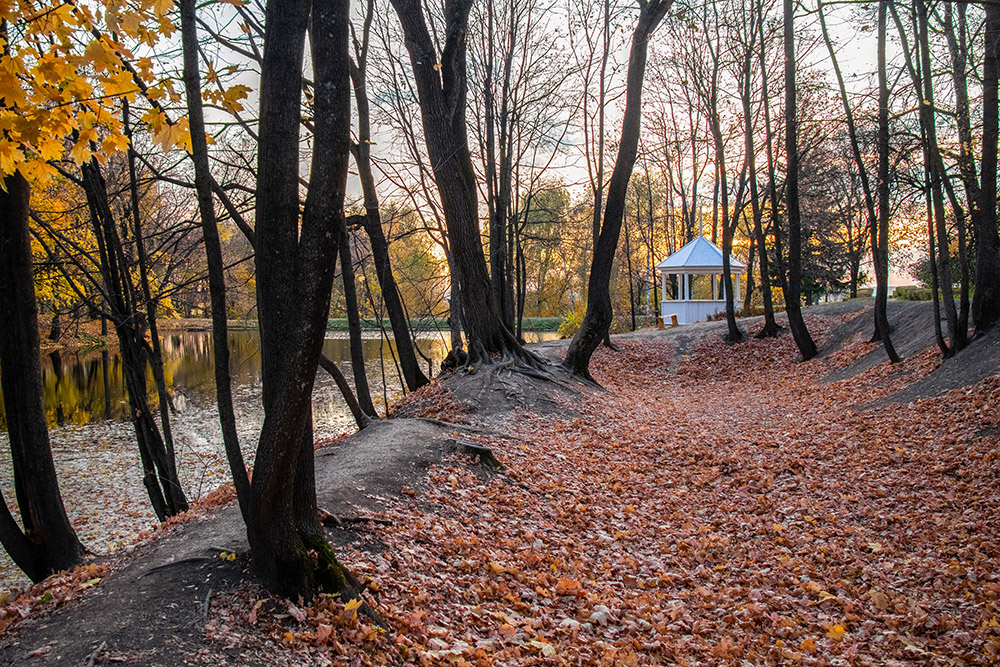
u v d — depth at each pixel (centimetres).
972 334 1389
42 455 718
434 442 1000
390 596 551
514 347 1667
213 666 414
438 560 645
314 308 488
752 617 582
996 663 479
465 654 487
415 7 1480
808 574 672
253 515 507
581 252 4616
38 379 722
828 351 2072
